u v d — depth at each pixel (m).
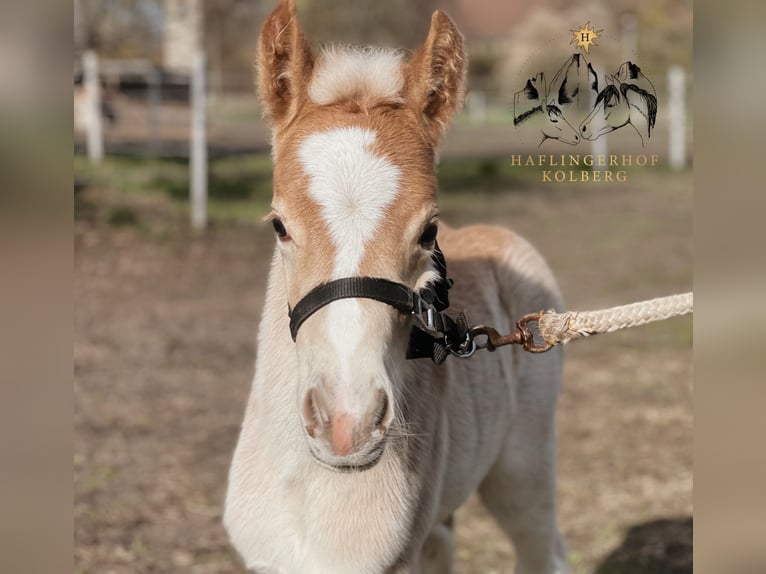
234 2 23.66
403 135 2.30
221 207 12.34
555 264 10.12
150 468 5.17
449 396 2.93
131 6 15.20
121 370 6.79
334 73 2.40
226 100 26.27
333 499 2.48
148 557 4.21
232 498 2.71
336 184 2.16
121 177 12.92
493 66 24.52
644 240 11.31
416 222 2.19
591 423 5.96
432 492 2.70
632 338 7.97
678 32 18.33
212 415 6.02
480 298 3.31
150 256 10.05
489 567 4.28
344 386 2.03
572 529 4.59
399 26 29.52
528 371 3.52
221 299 8.80
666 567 4.22
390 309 2.14
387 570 2.55
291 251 2.23
